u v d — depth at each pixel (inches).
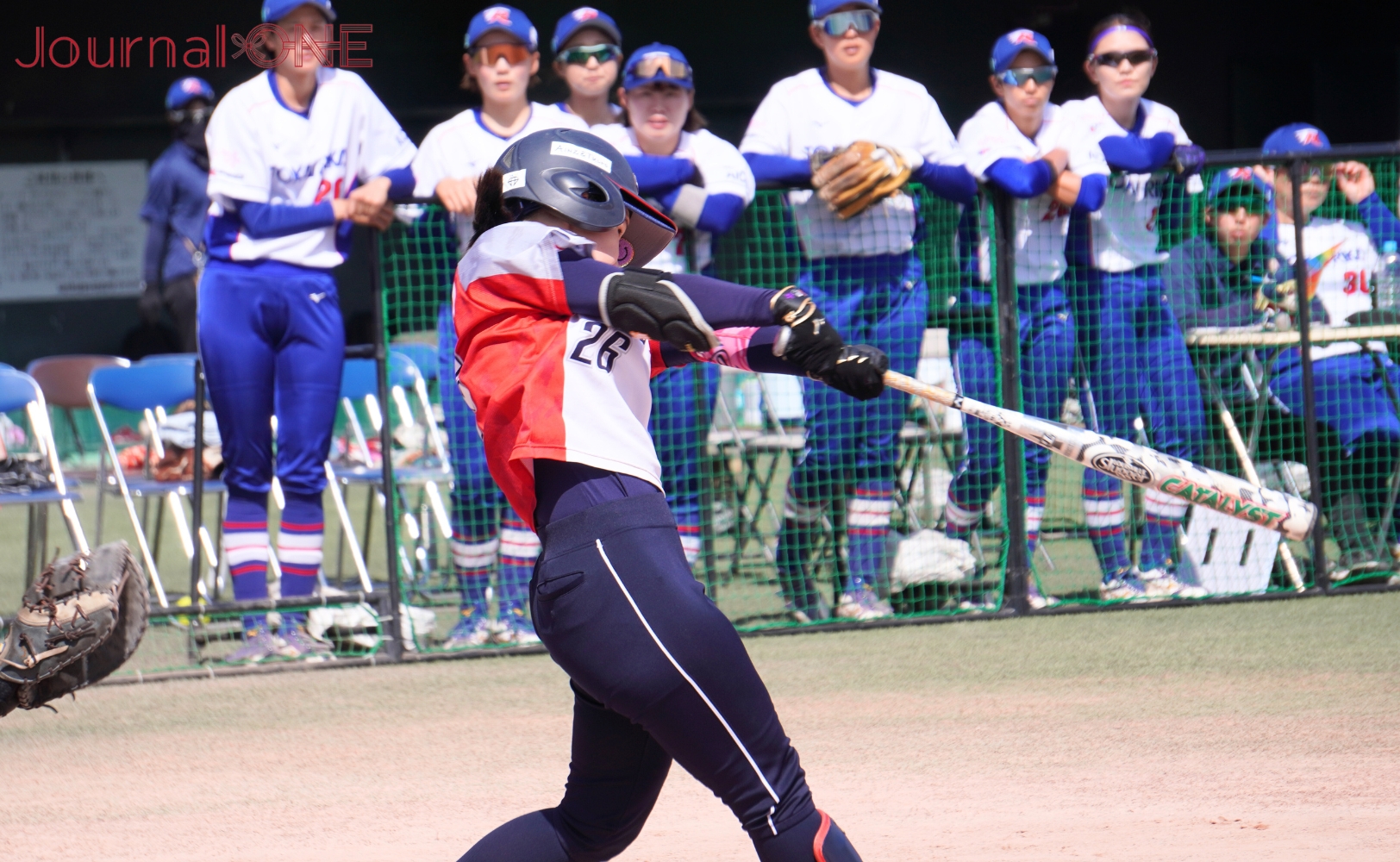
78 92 2240.4
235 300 771.4
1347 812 489.4
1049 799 516.4
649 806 374.9
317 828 513.3
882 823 496.1
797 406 1037.2
